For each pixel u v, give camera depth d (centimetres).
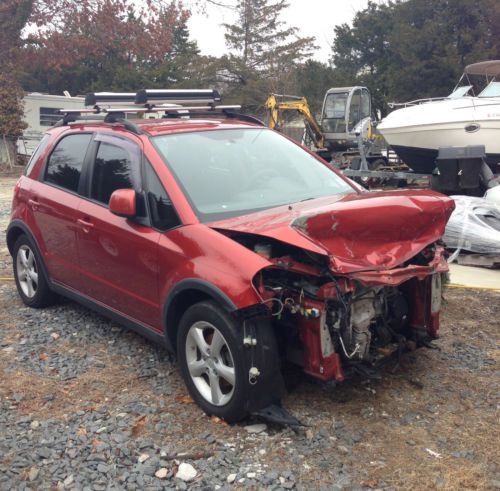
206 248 376
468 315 575
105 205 480
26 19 2716
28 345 513
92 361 478
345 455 345
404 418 384
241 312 347
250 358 354
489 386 428
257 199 435
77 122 589
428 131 1304
